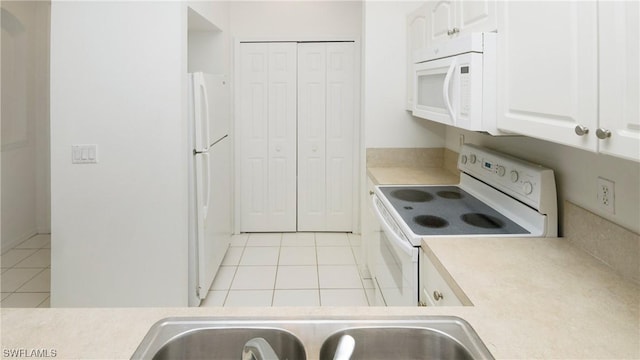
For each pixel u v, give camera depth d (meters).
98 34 2.50
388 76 3.31
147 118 2.55
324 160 4.57
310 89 4.48
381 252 2.46
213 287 3.32
